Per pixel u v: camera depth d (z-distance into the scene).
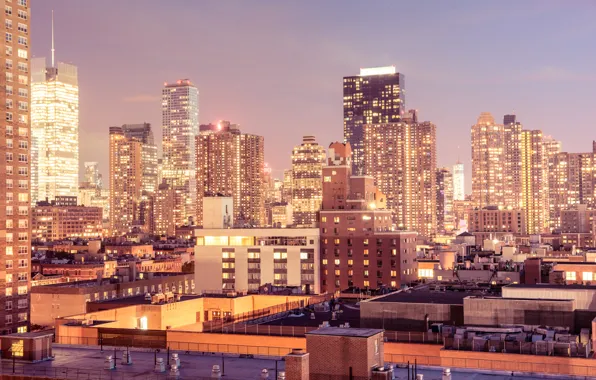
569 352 99.06
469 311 119.50
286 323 141.00
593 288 124.94
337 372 81.81
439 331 116.50
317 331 84.44
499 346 103.19
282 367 92.50
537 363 98.88
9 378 88.50
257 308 190.75
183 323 175.25
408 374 81.62
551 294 122.44
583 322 116.38
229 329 132.12
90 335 129.50
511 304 117.50
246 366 93.31
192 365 94.31
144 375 89.06
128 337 127.94
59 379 86.50
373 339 82.69
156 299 177.38
